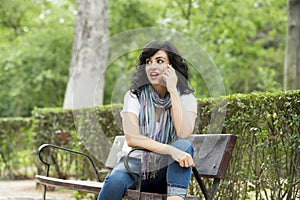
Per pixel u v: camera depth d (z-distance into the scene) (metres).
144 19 23.95
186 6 23.83
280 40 26.64
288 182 5.18
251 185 5.73
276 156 5.25
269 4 23.58
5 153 12.28
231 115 5.50
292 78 11.38
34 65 23.62
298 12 11.43
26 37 25.06
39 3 26.33
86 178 8.37
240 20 23.22
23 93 23.98
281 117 5.15
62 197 8.85
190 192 5.75
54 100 24.09
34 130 10.07
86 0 13.74
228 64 23.86
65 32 23.88
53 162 9.80
